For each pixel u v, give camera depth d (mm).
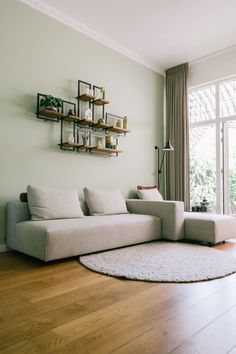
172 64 4926
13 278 2014
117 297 1675
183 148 4766
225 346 1156
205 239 3225
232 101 4613
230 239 3672
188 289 1813
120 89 4312
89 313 1455
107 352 1104
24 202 2812
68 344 1160
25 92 3127
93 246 2607
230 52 4422
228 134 4703
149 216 3354
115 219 2973
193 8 3379
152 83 4930
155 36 4023
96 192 3498
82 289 1806
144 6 3348
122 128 4062
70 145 3438
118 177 4234
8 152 2961
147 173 4754
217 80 4656
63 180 3473
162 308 1522
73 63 3646
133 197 4465
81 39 3758
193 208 4746
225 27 3783
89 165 3805
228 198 4613
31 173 3150
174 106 4969
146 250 2848
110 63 4164
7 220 2857
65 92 3537
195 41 4156
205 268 2221
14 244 2699
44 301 1608
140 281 1964
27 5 3182
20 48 3104
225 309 1517
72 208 2979
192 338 1216
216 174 4672
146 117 4773
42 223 2477
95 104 3906
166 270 2160
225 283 1934
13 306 1537
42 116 3271
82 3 3303
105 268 2203
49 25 3391
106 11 3453
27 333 1248
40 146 3248
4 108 2945
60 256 2350
